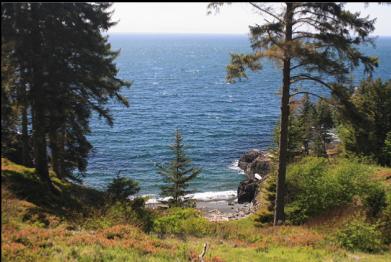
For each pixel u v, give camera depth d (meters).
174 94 144.38
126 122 93.88
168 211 25.48
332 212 21.70
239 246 17.44
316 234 18.88
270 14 17.55
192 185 58.19
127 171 61.19
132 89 154.75
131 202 26.09
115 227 17.00
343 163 25.80
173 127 91.00
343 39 17.30
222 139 82.00
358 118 19.20
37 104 18.31
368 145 40.94
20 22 14.36
